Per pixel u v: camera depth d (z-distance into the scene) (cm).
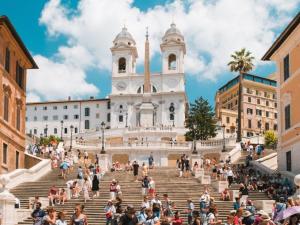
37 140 8112
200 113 9094
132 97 12488
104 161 5244
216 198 3297
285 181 3434
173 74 12462
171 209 2522
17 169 4078
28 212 2803
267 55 4497
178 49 12562
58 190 3194
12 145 4228
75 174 4394
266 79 14275
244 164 4909
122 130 9631
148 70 11512
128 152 7119
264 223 1453
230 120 13375
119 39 12862
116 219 2247
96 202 3136
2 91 3897
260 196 3272
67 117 13600
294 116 3912
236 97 14025
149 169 4797
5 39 3953
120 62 12850
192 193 3431
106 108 13362
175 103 12281
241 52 7669
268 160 4872
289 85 4053
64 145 6819
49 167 4619
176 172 4472
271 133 8762
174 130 9500
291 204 1841
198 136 9019
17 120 4478
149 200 2659
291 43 3966
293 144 3912
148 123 11069
